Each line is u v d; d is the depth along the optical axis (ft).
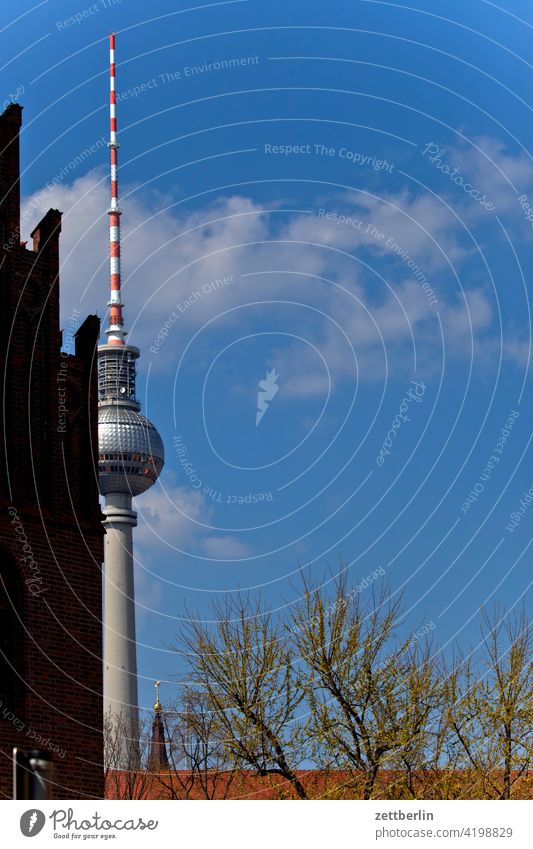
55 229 133.69
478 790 135.54
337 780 139.85
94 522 130.11
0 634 122.93
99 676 126.72
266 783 150.10
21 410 127.95
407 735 136.67
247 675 143.33
